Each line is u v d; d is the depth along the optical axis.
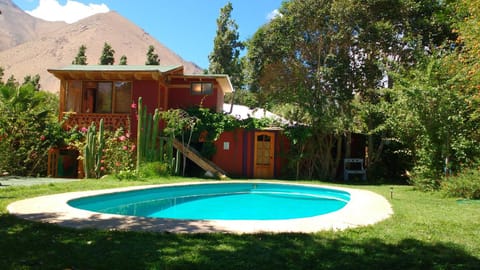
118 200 9.95
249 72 21.14
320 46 18.67
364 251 4.25
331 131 16.75
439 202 8.93
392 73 13.91
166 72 17.39
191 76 18.67
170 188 11.97
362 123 17.77
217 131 17.52
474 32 10.28
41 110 16.39
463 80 10.89
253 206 10.61
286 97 17.88
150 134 16.59
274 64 19.36
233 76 34.09
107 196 9.46
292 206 10.67
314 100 17.56
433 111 11.26
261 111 27.39
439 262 3.93
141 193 10.78
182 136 16.67
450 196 10.00
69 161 17.28
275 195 13.12
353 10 16.81
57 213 6.39
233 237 4.82
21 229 5.06
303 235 5.01
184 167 16.30
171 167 15.37
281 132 17.58
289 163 17.59
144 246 4.27
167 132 15.85
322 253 4.12
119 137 15.37
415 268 3.70
